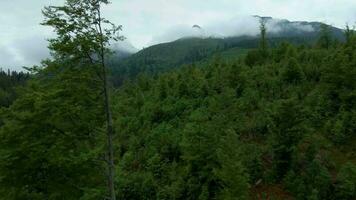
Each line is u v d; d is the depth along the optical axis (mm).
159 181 40469
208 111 50094
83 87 14180
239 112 48938
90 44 13297
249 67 63500
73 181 14594
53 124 14125
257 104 49719
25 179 14086
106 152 15148
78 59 14203
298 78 52656
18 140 13828
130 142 50000
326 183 35000
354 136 42312
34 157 13492
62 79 14109
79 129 14391
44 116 13836
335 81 46688
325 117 44656
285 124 39344
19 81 143125
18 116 13734
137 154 47094
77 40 13266
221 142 35500
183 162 41656
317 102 46094
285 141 38844
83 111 14195
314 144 39281
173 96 62500
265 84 53594
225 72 61656
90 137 14836
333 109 45375
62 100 13945
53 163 13523
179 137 45656
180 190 36281
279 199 35469
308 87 50531
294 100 42406
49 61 13977
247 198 32406
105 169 15344
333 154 40688
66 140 14109
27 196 14242
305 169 37875
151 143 48531
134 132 53906
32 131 13930
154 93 70062
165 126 52031
